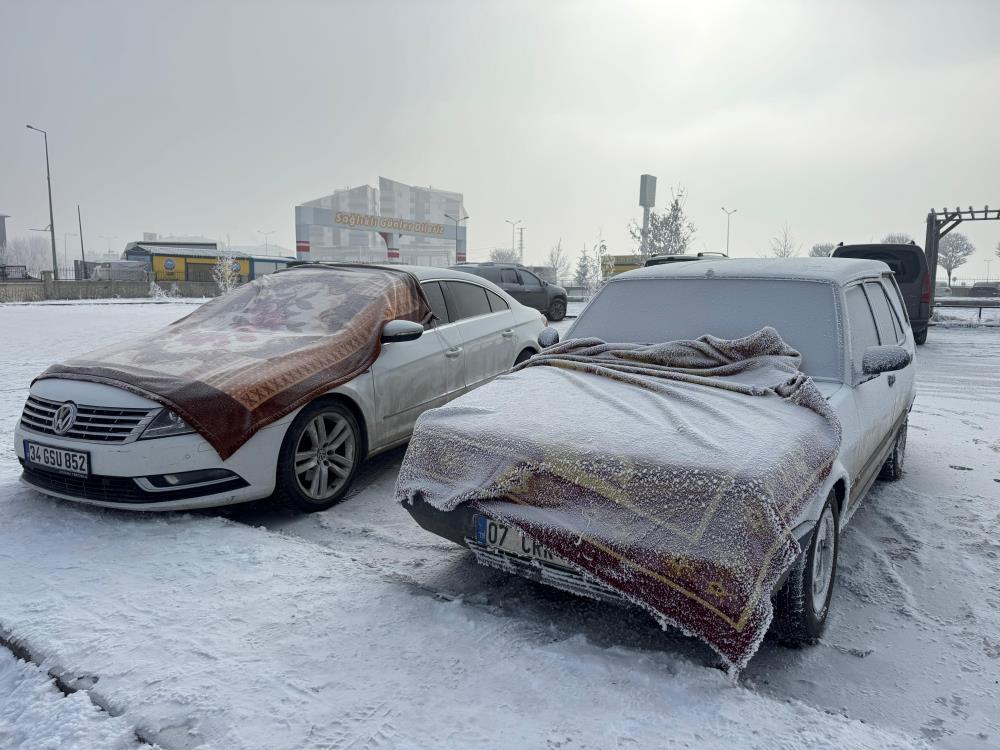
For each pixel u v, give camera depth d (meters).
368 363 4.64
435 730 2.14
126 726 2.17
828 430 2.86
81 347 12.41
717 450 2.48
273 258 59.69
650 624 2.94
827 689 2.57
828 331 3.57
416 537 3.95
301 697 2.31
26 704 2.32
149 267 59.31
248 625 2.79
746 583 2.21
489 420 2.96
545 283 20.94
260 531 3.78
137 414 3.78
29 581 3.18
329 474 4.47
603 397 3.12
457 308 5.86
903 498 4.70
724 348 3.47
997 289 47.75
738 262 4.34
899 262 13.98
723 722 2.16
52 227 45.25
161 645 2.63
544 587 3.31
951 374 10.30
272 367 4.16
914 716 2.42
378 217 55.22
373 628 2.76
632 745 2.06
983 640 2.92
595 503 2.49
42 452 3.93
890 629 3.01
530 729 2.14
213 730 2.15
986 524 4.21
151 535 3.70
